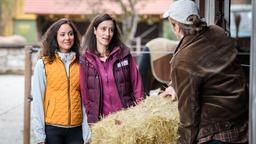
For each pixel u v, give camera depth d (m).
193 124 3.36
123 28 22.53
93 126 4.14
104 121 4.07
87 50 4.62
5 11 31.36
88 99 4.61
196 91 3.34
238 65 3.48
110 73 4.59
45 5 26.31
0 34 31.45
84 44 4.68
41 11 25.98
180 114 3.40
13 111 11.62
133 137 3.71
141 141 3.73
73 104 4.57
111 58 4.62
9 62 22.23
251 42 2.89
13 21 31.59
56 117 4.55
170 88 4.23
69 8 25.92
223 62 3.39
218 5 5.77
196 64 3.35
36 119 4.55
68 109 4.55
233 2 23.84
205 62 3.37
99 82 4.57
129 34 22.06
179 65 3.38
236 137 3.38
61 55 4.58
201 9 5.99
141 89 4.71
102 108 4.59
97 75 4.57
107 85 4.59
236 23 18.78
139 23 26.47
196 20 3.47
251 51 2.89
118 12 24.70
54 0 26.47
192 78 3.33
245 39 16.08
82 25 26.27
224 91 3.36
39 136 4.54
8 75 21.41
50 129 4.56
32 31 31.52
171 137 3.74
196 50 3.40
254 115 2.91
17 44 22.75
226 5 5.79
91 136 4.12
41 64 4.56
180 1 3.56
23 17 31.45
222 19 5.78
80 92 4.65
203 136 3.37
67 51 4.64
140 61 8.76
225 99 3.35
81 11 25.50
